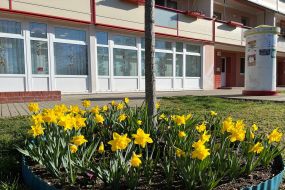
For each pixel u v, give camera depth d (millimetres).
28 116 6355
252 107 8500
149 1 4211
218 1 21688
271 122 6062
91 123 3867
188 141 3012
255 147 2729
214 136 3023
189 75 18703
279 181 2697
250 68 13445
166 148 3049
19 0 11078
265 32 12938
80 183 2602
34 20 11680
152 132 3586
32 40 11688
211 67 19984
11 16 11078
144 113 3879
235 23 20906
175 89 17844
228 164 2672
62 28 12578
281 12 26188
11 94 9633
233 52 24531
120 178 2488
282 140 4562
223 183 2604
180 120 3262
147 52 4238
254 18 26609
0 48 10883
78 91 13188
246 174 2777
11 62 11172
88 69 13477
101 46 13953
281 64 31000
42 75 11992
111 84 14398
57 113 3299
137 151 3127
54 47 12344
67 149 2711
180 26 17484
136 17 15047
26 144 3203
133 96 12242
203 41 19016
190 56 18688
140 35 15555
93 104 9016
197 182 2484
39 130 2963
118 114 4203
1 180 2949
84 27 13242
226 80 24359
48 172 2871
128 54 15133
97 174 2514
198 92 16375
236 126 2932
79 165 2654
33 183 2654
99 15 13570
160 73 16984
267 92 13180
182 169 2469
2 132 4758
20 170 3215
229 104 9203
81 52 13250
